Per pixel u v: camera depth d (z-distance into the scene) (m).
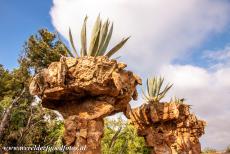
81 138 7.07
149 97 14.42
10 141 16.17
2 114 16.69
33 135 17.38
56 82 7.16
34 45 20.56
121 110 8.30
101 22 8.95
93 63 7.26
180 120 13.93
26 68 20.41
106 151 14.95
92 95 7.53
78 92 7.40
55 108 7.99
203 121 17.11
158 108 13.26
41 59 20.69
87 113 7.47
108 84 7.43
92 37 8.69
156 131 13.17
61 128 16.94
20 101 18.70
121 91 7.69
